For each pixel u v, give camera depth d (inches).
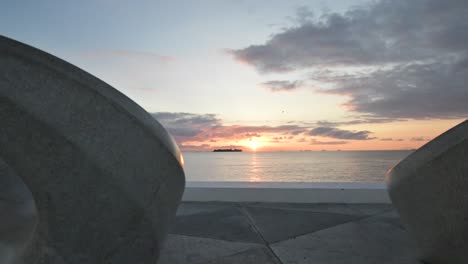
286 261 103.2
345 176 6806.1
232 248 114.4
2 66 47.8
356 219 150.3
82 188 52.4
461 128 77.4
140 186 57.3
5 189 58.9
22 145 49.7
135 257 61.6
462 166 75.6
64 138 49.9
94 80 55.4
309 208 171.9
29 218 59.0
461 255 83.9
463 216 77.5
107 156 53.1
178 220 150.3
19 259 57.7
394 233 129.9
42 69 49.8
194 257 106.3
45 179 50.9
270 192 186.2
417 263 101.1
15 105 47.8
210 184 201.2
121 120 55.0
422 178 85.7
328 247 115.0
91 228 54.6
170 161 63.1
